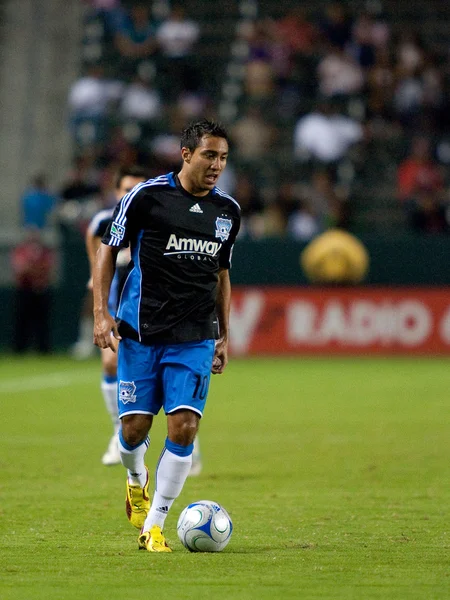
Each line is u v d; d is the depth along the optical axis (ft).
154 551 69.46
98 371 232.53
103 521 81.46
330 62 317.01
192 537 69.31
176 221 70.95
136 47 335.88
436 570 63.72
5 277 277.85
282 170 308.19
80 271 273.54
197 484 100.22
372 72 316.40
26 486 98.84
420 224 276.82
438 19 342.23
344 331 267.18
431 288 264.72
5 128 339.77
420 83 313.53
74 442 130.93
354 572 63.10
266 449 124.77
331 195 278.67
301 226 273.75
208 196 72.49
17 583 60.13
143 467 75.87
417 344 264.93
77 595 57.16
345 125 306.35
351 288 266.57
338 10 319.88
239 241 270.05
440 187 288.92
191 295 71.20
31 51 353.92
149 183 71.82
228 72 337.72
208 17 350.64
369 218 302.45
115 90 321.52
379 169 310.65
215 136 70.33
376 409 166.91
